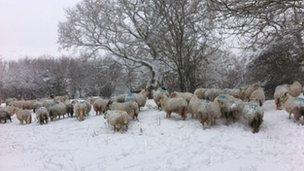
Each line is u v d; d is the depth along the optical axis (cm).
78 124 1980
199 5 3086
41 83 4694
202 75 3350
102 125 1892
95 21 3891
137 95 2119
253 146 1532
